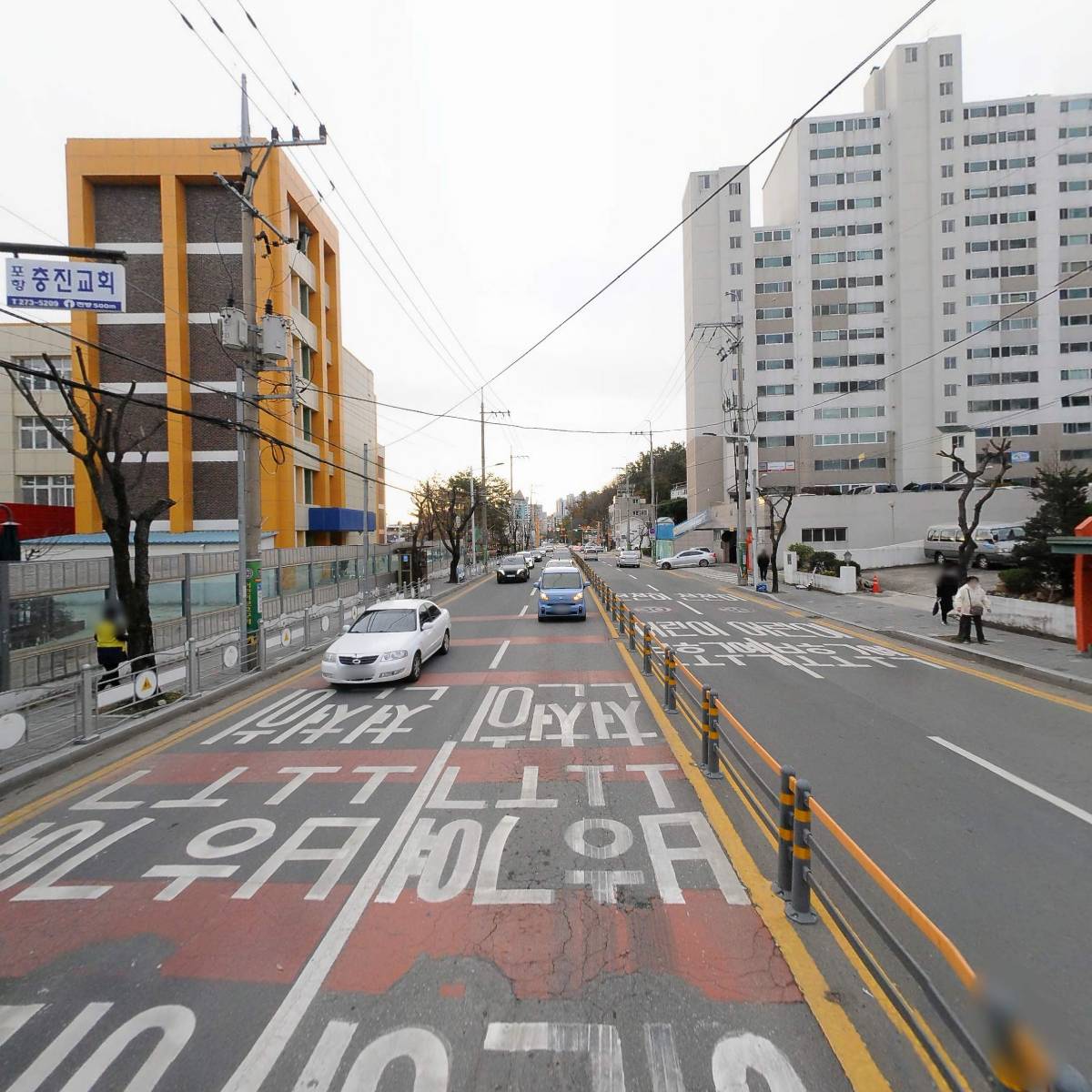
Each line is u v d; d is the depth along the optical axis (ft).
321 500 117.39
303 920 14.53
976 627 46.98
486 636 58.75
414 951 13.30
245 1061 10.55
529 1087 9.93
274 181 94.17
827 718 29.91
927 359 179.83
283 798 21.72
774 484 186.80
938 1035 10.87
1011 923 13.99
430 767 24.36
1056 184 177.68
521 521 404.57
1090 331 176.96
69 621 41.22
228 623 58.70
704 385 190.29
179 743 28.58
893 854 17.04
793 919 14.14
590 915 14.46
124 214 96.58
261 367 46.50
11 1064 10.64
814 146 186.09
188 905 15.26
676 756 25.08
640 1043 10.75
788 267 187.32
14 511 91.81
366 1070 10.32
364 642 39.63
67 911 15.16
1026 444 178.19
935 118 178.70
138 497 96.02
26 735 24.93
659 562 167.63
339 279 124.47
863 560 113.19
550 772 23.59
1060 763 23.77
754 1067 10.23
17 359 111.75
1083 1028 10.93
